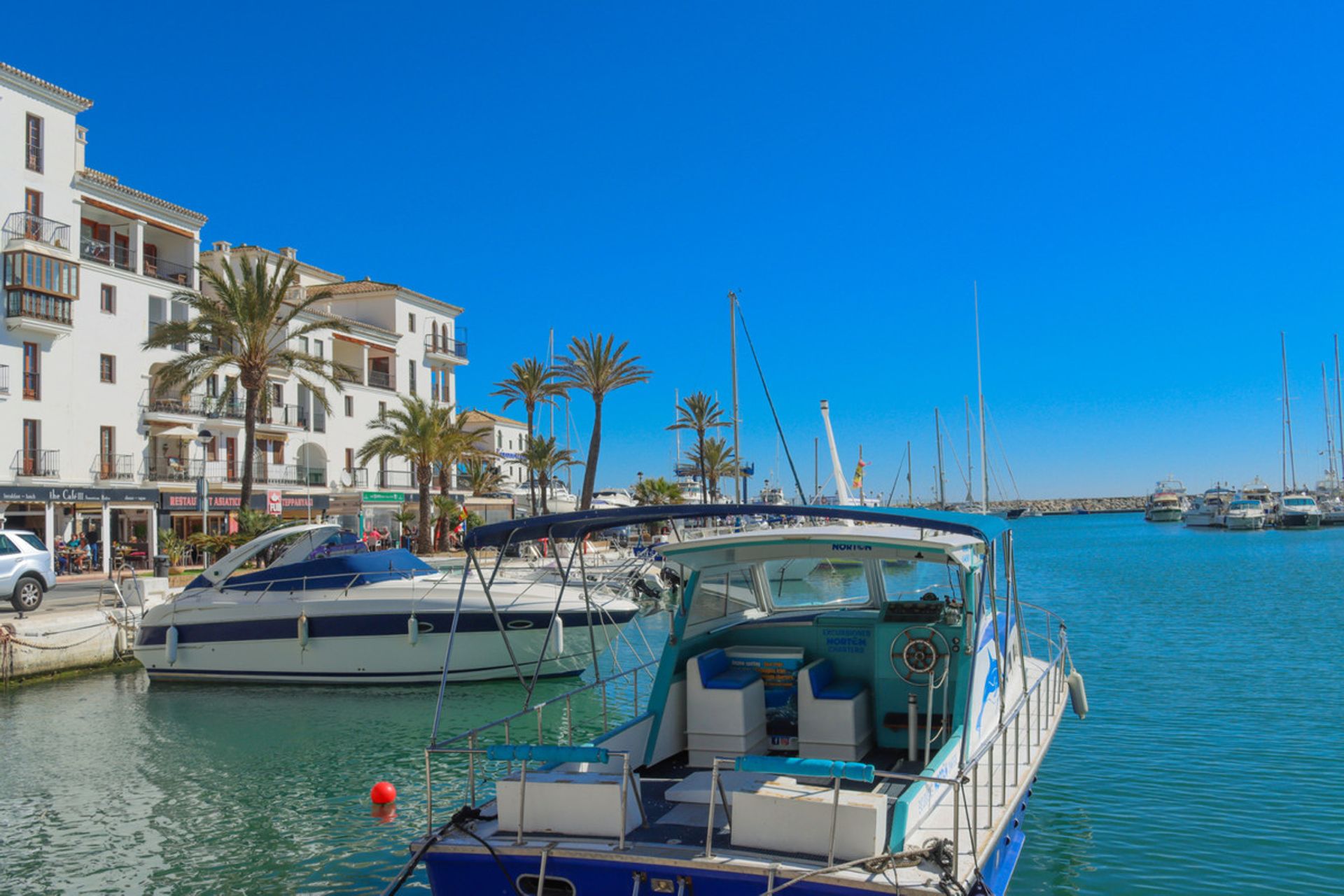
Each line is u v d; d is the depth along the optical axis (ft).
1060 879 30.68
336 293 207.72
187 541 131.75
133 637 74.90
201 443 155.33
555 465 213.87
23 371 129.08
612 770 24.32
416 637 63.52
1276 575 149.69
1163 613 100.32
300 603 64.95
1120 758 43.93
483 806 22.18
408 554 70.59
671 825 21.26
